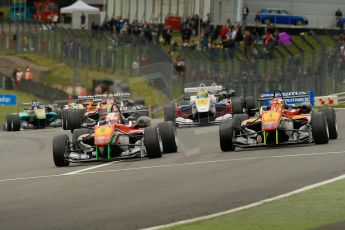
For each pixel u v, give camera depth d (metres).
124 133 52.97
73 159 52.41
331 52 104.44
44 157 63.00
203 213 31.42
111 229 28.80
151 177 42.81
